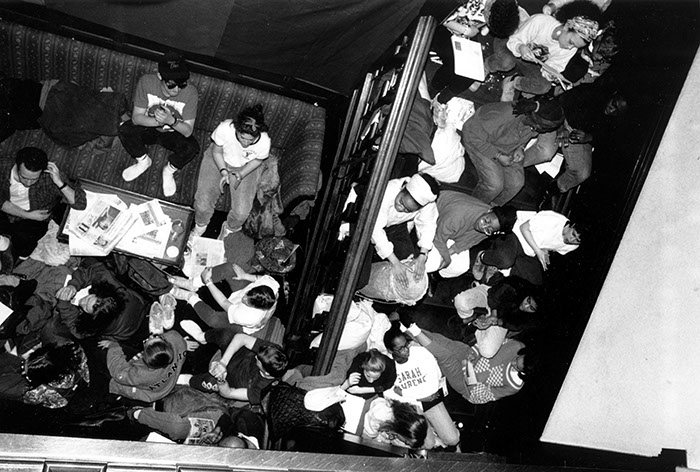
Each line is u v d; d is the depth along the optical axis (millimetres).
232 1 3057
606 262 3873
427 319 4094
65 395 3320
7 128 3285
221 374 3682
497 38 3871
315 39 3385
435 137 3689
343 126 3869
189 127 3555
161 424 3545
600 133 3932
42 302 3412
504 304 3975
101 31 3229
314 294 3855
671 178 3650
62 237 3443
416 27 3105
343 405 3855
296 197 3762
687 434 3432
